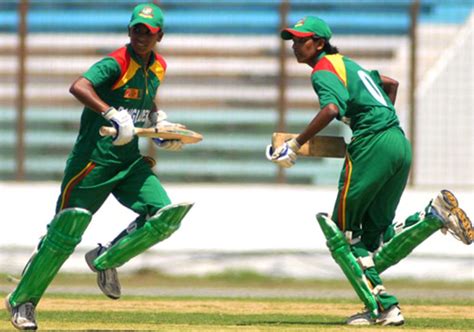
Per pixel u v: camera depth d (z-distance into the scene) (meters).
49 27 51.47
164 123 25.95
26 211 51.41
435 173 50.72
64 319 28.16
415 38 50.66
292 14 50.94
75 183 24.86
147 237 24.23
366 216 27.66
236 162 51.53
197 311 32.09
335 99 25.77
